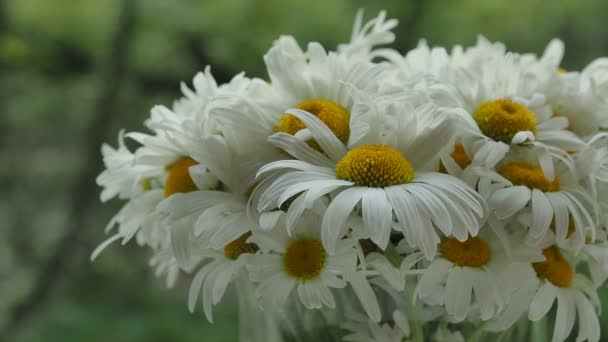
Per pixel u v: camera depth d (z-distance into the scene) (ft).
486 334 0.99
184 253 0.96
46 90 3.75
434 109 0.94
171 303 3.22
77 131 3.98
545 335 1.04
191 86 3.39
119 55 3.05
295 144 0.94
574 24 3.52
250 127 0.96
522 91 1.01
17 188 4.11
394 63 1.07
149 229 1.02
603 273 0.97
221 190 0.98
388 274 0.93
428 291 0.93
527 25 3.41
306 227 0.95
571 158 0.95
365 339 0.99
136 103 3.66
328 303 0.93
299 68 1.00
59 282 3.09
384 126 0.95
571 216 0.96
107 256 3.66
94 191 3.10
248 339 1.08
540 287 0.96
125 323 2.91
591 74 1.04
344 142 0.97
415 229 0.89
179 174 0.99
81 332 2.85
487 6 3.24
